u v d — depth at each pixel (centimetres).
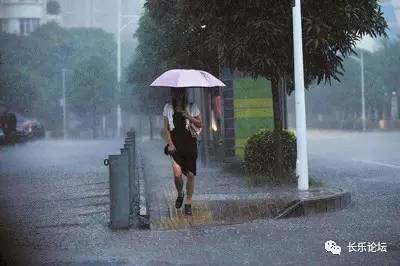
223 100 2731
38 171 2745
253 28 1775
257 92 2705
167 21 2878
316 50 1819
